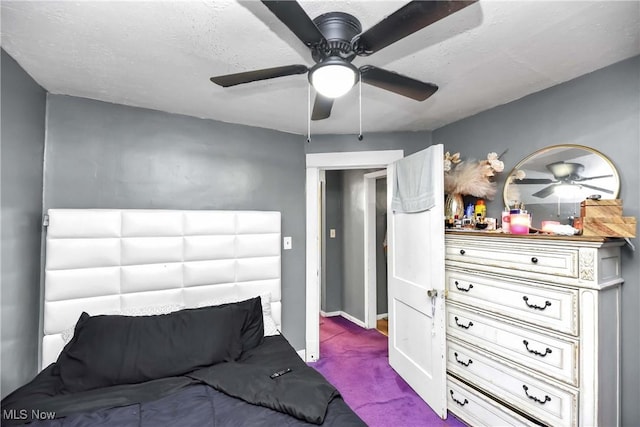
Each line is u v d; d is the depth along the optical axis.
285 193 2.85
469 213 2.30
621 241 1.47
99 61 1.62
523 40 1.43
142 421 1.29
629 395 1.54
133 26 1.32
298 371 1.70
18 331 1.70
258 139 2.73
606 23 1.30
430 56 1.57
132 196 2.24
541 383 1.58
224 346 1.83
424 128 2.79
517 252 1.70
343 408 1.40
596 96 1.71
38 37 1.40
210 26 1.32
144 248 2.15
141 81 1.86
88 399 1.43
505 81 1.85
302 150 2.95
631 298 1.55
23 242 1.75
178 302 2.26
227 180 2.59
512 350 1.71
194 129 2.46
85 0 1.16
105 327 1.71
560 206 1.83
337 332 3.71
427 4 0.90
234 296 2.45
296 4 0.89
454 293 2.09
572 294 1.46
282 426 1.27
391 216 2.80
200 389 1.54
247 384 1.52
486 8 1.20
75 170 2.07
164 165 2.35
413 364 2.40
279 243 2.65
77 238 1.97
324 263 4.41
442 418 2.05
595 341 1.40
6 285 1.59
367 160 2.88
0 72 1.51
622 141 1.60
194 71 1.73
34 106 1.85
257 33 1.37
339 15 1.19
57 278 1.92
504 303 1.76
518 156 2.10
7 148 1.58
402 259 2.59
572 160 1.79
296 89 1.96
